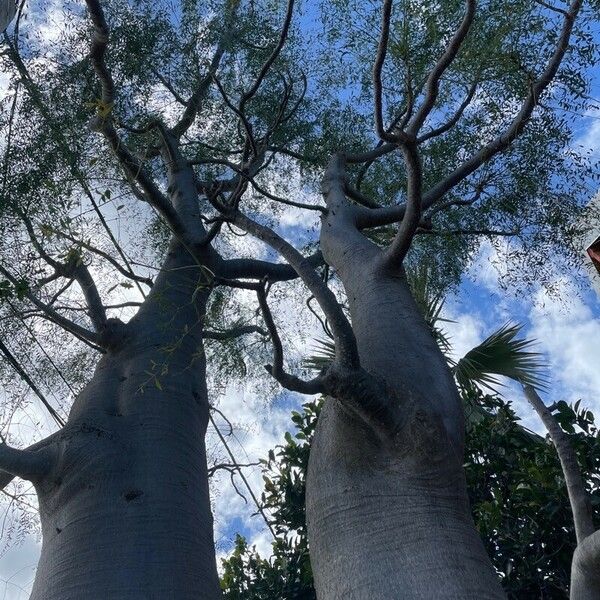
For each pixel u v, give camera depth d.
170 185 9.70
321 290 5.36
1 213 8.12
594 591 4.16
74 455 6.62
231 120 11.48
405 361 5.62
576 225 9.95
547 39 7.84
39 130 8.67
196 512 6.63
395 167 11.55
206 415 7.71
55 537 6.21
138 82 10.27
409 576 4.61
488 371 9.68
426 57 7.95
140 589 5.83
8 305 8.68
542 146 9.53
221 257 9.45
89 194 8.02
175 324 8.00
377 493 5.00
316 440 5.53
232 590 10.26
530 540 8.95
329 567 4.86
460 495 5.08
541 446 9.42
